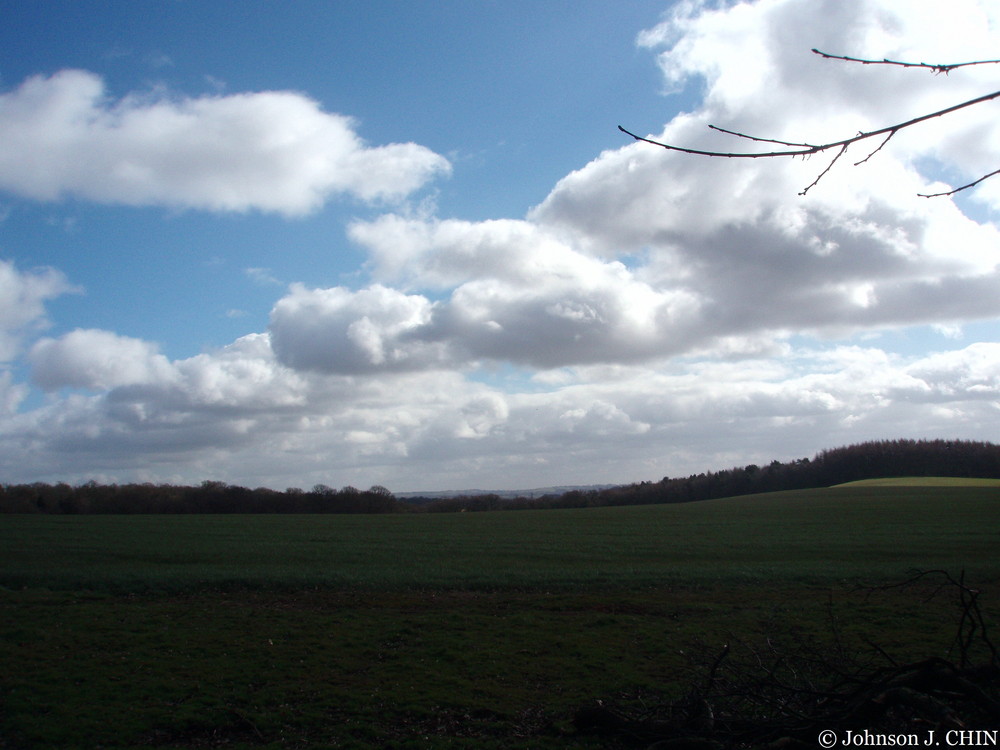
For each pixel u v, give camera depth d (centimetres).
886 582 2228
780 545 3319
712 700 885
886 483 9094
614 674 1301
